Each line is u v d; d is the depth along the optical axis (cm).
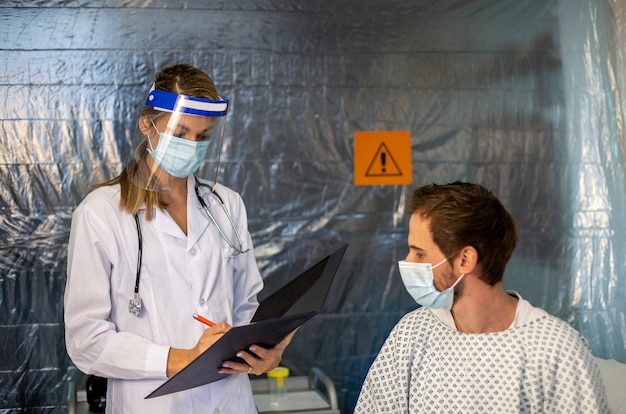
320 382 313
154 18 303
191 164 186
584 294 327
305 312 166
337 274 318
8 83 295
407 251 322
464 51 323
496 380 158
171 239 194
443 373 163
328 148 316
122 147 302
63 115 298
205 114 182
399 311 321
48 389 297
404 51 320
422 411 165
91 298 185
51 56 297
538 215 326
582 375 151
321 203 316
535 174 327
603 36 326
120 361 181
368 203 319
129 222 191
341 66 316
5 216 295
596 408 149
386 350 174
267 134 312
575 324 325
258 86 311
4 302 294
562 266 327
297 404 285
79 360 187
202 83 187
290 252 314
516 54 326
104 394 276
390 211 321
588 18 327
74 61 298
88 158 300
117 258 188
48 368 297
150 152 187
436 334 167
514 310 161
